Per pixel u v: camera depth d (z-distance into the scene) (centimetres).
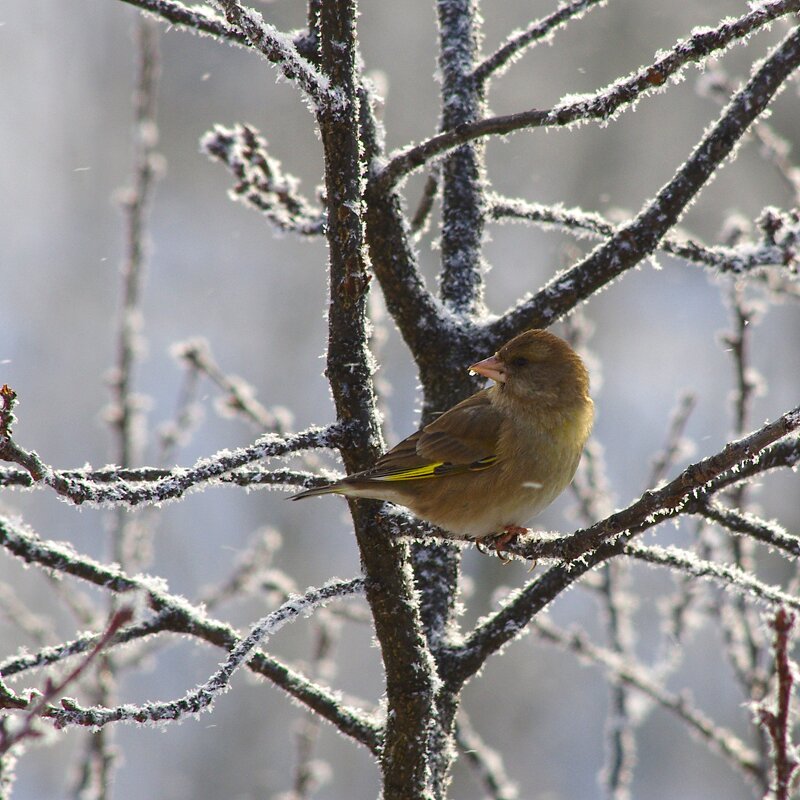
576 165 3105
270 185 916
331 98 652
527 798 1922
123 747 1967
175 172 3378
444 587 791
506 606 769
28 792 1805
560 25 888
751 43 2891
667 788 1961
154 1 737
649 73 652
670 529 1834
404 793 677
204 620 708
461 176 888
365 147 800
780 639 509
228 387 1055
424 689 682
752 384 970
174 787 1909
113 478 662
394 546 692
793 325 2638
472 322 848
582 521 1102
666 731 1995
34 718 505
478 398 860
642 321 2988
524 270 2914
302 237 919
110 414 1066
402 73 3209
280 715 2028
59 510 2202
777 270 912
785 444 679
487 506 827
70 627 1886
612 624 1055
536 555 634
